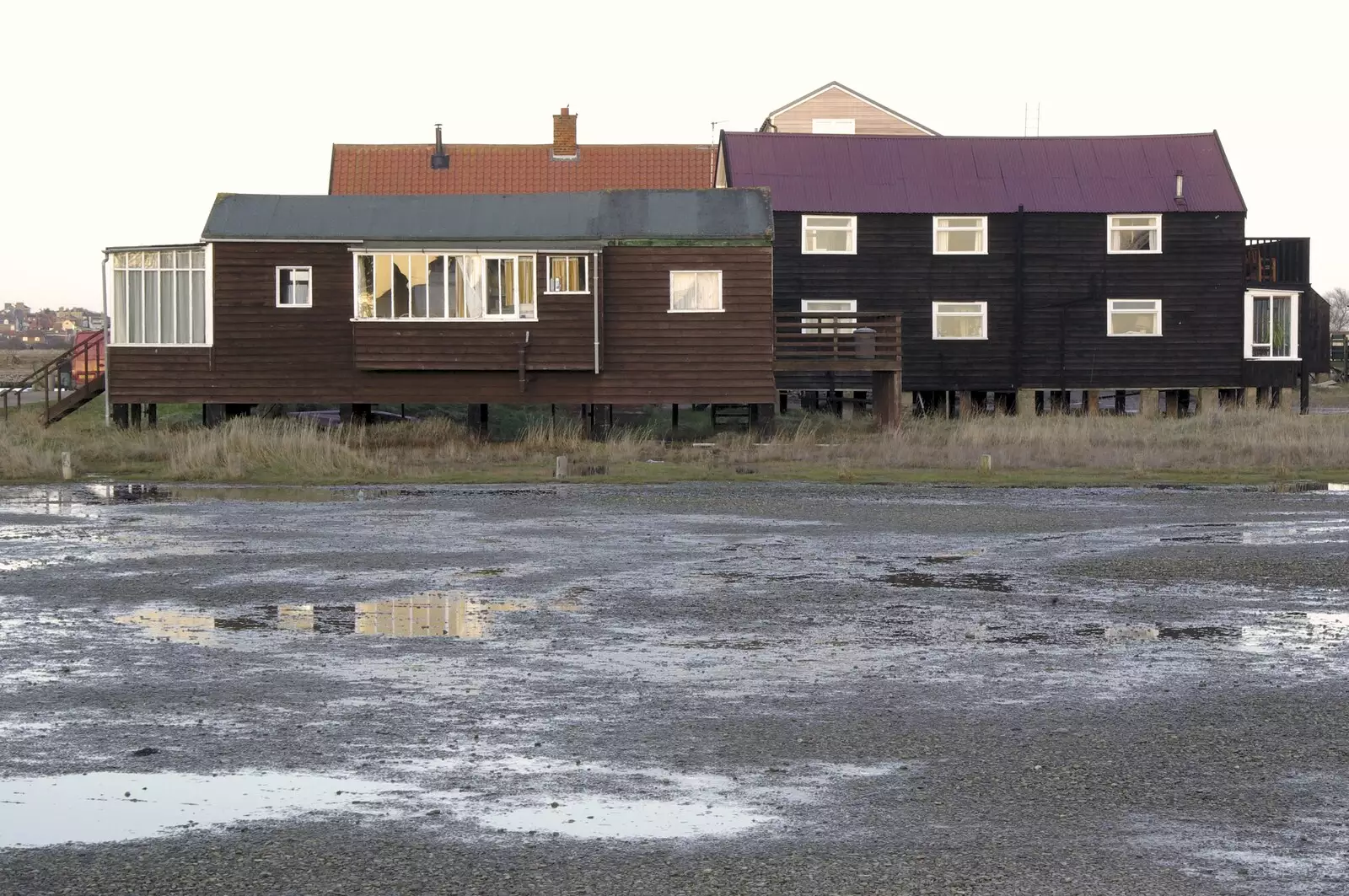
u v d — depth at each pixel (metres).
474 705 9.36
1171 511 21.52
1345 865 6.39
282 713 9.14
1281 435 34.16
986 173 46.19
